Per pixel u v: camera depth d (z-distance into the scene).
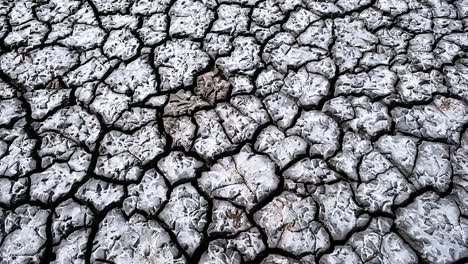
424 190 0.79
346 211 0.77
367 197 0.78
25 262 0.72
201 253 0.73
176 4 1.03
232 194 0.79
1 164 0.81
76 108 0.88
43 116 0.87
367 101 0.89
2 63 0.94
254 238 0.75
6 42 0.97
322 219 0.76
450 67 0.94
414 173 0.81
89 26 0.99
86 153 0.82
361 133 0.86
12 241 0.73
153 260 0.73
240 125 0.86
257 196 0.78
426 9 1.03
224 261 0.73
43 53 0.95
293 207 0.77
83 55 0.95
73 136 0.84
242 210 0.77
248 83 0.92
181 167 0.81
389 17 1.02
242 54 0.96
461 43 0.97
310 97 0.90
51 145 0.83
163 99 0.89
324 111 0.88
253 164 0.82
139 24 1.00
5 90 0.90
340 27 1.00
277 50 0.96
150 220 0.76
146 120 0.86
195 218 0.76
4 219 0.75
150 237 0.74
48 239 0.74
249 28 0.99
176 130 0.85
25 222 0.75
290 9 1.02
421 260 0.73
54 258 0.72
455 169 0.81
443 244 0.74
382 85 0.91
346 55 0.96
